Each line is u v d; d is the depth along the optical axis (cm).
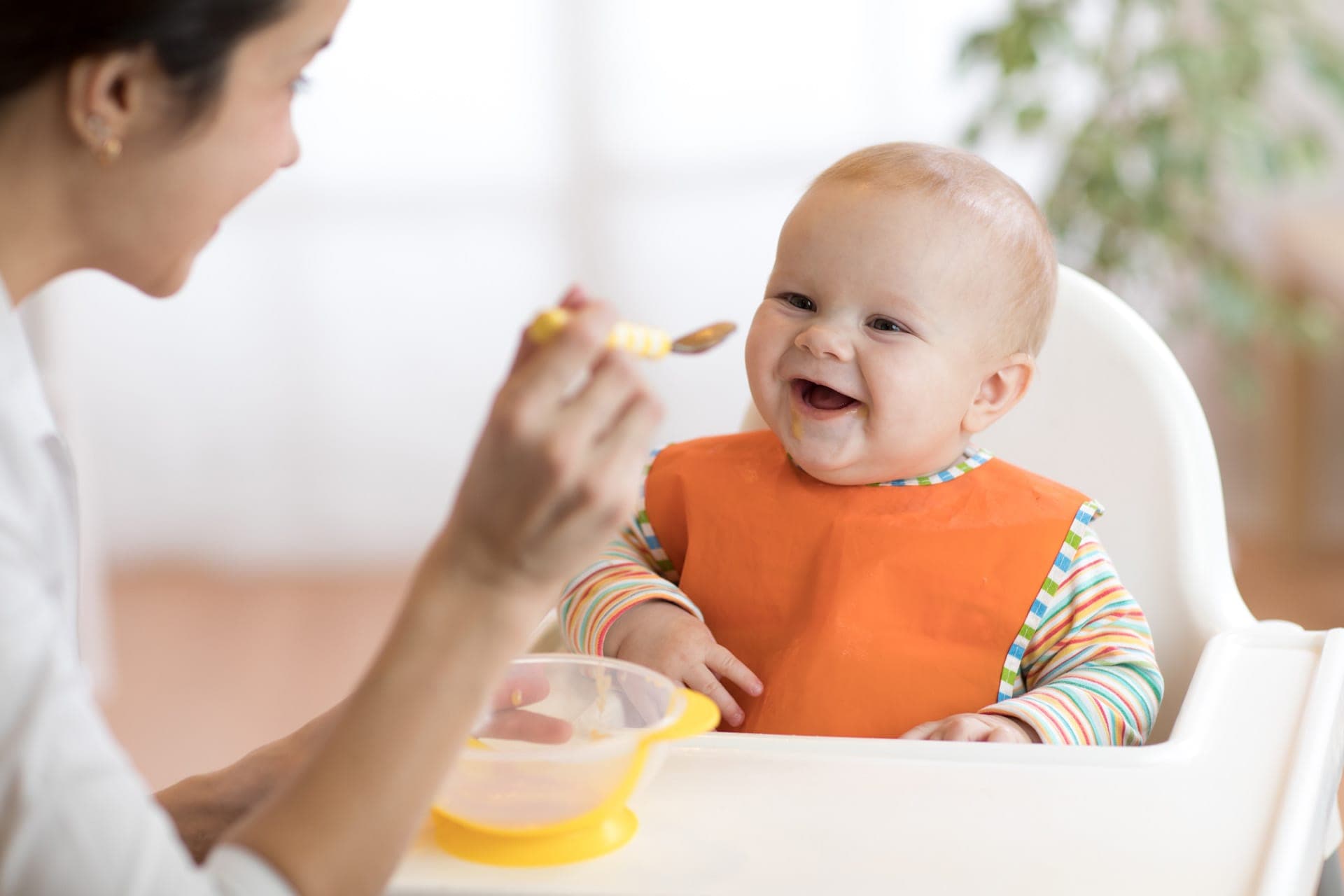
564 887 61
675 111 324
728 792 70
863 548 96
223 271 329
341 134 324
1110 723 87
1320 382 302
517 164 327
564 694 73
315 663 277
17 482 61
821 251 94
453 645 56
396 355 334
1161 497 107
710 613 100
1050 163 303
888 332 93
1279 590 280
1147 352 110
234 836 56
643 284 331
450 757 56
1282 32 257
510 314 333
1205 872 62
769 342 96
